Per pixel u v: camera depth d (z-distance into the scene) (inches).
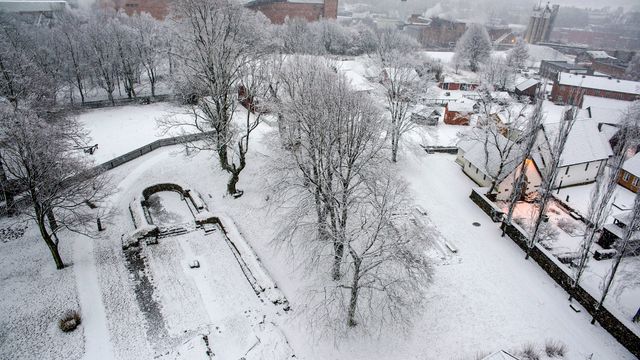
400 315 994.7
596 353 1031.6
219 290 1159.6
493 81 3863.2
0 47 1788.9
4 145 1075.3
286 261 1270.9
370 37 4768.7
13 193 1381.6
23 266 1205.7
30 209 1376.7
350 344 1020.5
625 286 1181.7
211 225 1429.6
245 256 1255.5
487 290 1212.5
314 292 1147.3
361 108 1206.3
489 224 1539.1
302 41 3235.7
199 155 1876.2
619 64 5452.8
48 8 4618.6
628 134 1254.9
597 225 1113.4
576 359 1015.0
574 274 1187.3
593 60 5605.3
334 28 4530.0
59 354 959.0
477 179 1838.1
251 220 1455.5
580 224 1599.4
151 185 1609.3
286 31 3567.9
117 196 1560.0
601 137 1948.8
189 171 1755.7
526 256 1353.3
